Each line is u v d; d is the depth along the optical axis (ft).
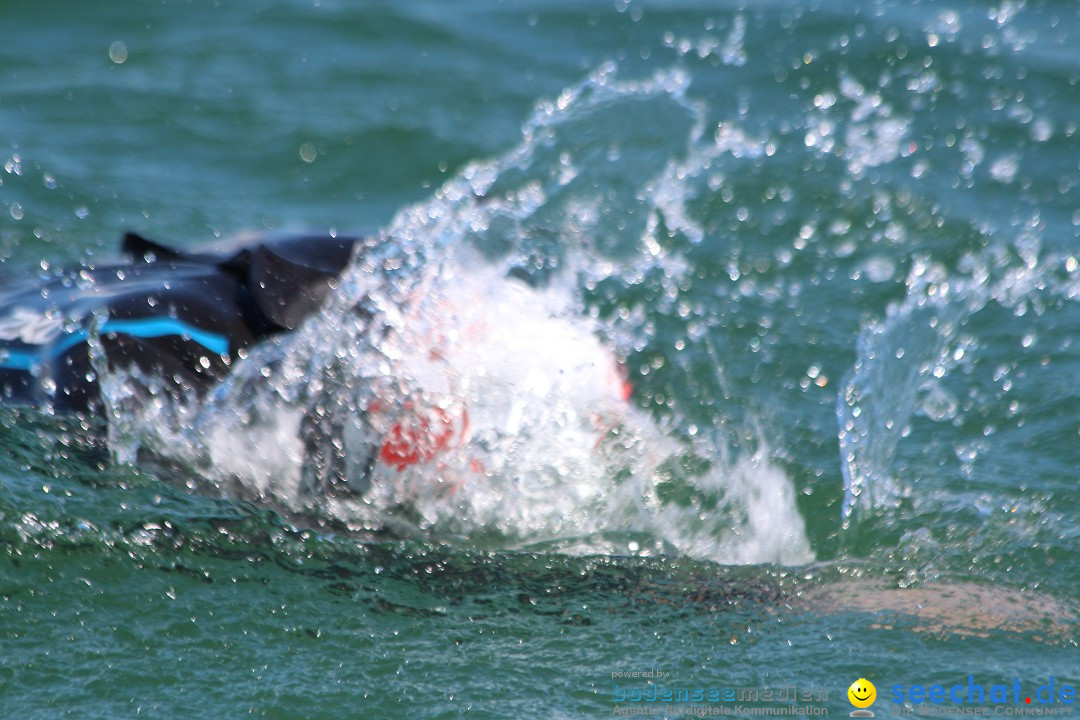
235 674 40.06
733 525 50.26
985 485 54.24
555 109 98.22
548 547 48.26
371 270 49.44
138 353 48.01
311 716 38.58
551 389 48.88
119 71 106.01
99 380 47.91
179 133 95.40
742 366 65.77
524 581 46.03
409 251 50.96
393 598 44.39
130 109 98.53
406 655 41.52
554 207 82.69
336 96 104.17
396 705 39.17
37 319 50.67
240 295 50.80
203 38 114.83
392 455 46.52
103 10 118.83
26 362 49.60
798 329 70.64
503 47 116.67
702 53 115.03
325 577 45.06
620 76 109.60
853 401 58.90
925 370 64.03
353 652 41.47
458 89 107.04
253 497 47.67
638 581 46.50
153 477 47.83
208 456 47.83
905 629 43.98
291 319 48.96
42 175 84.28
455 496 47.70
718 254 79.36
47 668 39.63
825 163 93.45
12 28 113.80
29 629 41.16
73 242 74.90
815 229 83.66
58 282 52.49
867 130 100.01
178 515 46.70
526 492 48.78
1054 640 43.45
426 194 89.40
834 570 47.96
